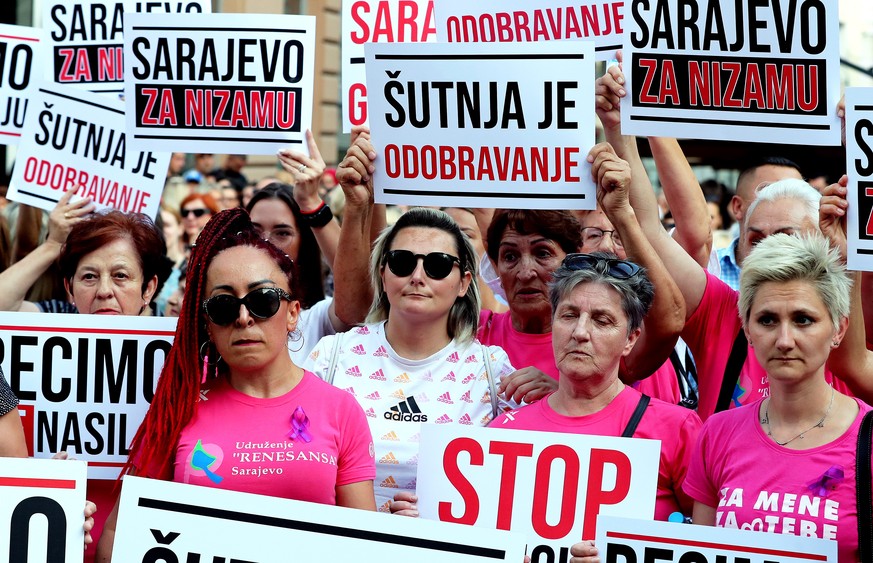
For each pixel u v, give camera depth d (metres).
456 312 4.29
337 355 4.30
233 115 5.02
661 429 3.76
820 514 3.25
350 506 3.56
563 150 4.31
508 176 4.38
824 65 4.23
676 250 4.48
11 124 5.74
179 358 3.60
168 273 4.82
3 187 11.11
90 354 4.32
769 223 4.50
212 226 3.64
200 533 3.36
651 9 4.34
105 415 4.32
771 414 3.48
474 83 4.36
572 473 3.65
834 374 4.02
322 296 5.55
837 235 4.07
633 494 3.59
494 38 4.72
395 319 4.24
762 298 3.41
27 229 6.32
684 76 4.34
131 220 4.71
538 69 4.30
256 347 3.48
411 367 4.20
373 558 3.32
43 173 5.47
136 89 5.05
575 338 3.69
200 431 3.52
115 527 3.54
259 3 14.05
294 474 3.45
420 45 4.38
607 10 4.58
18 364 4.32
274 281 3.51
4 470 3.39
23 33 5.71
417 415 4.12
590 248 5.19
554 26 4.66
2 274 5.23
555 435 3.67
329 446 3.52
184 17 5.00
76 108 5.46
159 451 3.54
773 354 3.38
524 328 4.61
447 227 4.25
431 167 4.44
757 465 3.41
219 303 3.48
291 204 5.47
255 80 4.99
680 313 4.22
